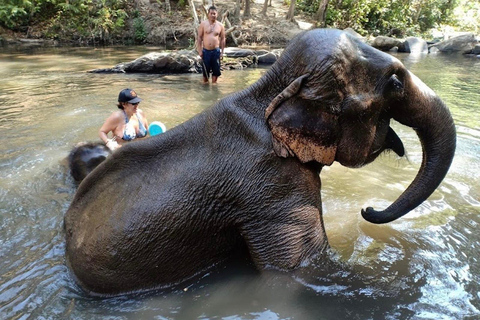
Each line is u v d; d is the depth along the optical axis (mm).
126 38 22719
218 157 2723
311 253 2693
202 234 2787
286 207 2650
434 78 12023
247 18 23781
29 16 22438
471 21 30516
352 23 25453
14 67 13734
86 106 8102
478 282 2758
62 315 2656
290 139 2541
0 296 2838
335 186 4504
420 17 29516
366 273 2832
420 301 2582
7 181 4727
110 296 2832
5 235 3625
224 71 13461
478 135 6137
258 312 2588
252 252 2762
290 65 2590
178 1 25562
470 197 4055
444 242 3260
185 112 7617
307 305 2572
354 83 2434
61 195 4410
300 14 26625
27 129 6617
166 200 2725
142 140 2971
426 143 2760
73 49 19625
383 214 2826
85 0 22672
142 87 10289
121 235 2723
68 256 3141
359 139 2539
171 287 2875
